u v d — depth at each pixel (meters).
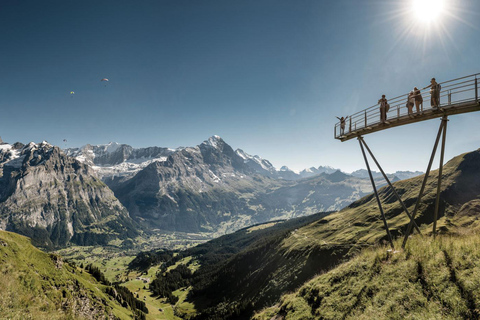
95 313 59.50
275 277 134.25
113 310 73.69
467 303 13.12
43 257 54.62
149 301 198.75
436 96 17.75
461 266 15.38
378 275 20.50
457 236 19.20
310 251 132.50
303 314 24.31
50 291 43.12
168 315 165.62
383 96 21.80
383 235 110.50
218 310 150.38
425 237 20.84
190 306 188.88
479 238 17.23
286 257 151.00
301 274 116.69
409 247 20.61
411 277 17.58
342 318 19.58
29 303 34.88
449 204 127.44
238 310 119.69
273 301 111.75
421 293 15.87
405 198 160.88
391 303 16.86
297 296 28.86
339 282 24.19
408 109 19.95
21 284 38.28
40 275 46.81
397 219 133.12
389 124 21.42
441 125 18.48
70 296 48.66
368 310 18.03
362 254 25.84
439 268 16.47
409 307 15.61
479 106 15.91
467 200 129.38
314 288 26.77
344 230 156.50
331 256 114.38
